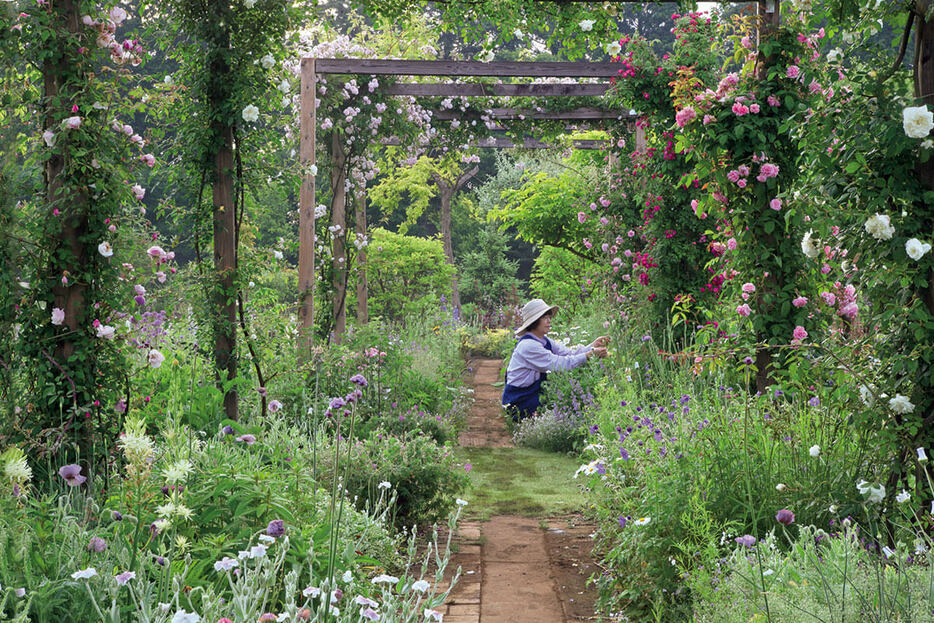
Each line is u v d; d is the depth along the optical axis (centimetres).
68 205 430
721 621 272
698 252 855
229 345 605
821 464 379
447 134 1149
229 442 400
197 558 292
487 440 866
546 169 1886
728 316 606
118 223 453
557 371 902
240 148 610
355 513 407
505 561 459
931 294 354
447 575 435
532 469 707
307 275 831
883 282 359
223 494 318
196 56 595
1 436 375
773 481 372
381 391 794
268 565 235
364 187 1116
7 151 316
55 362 421
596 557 460
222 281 605
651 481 380
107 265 445
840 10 396
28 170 418
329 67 859
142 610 202
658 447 412
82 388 431
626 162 1094
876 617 230
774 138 545
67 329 432
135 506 276
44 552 255
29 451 400
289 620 209
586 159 1528
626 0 734
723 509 366
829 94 393
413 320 1526
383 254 1642
